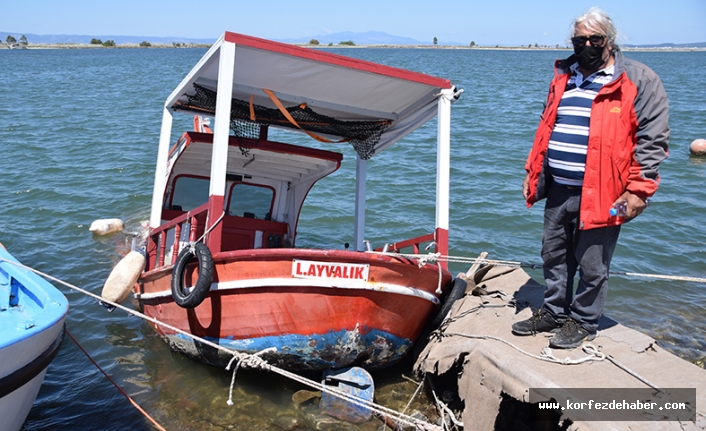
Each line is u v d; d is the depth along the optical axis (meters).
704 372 4.54
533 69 69.25
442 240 6.60
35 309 5.86
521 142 20.41
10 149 18.50
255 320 5.99
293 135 21.30
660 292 9.07
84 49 184.12
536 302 6.04
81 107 28.84
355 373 6.23
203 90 7.28
